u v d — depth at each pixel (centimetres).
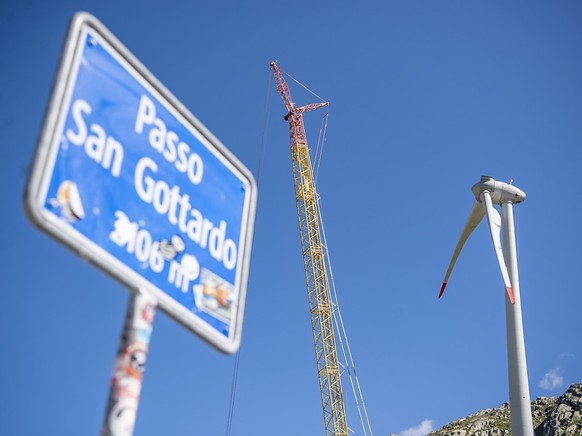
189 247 632
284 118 13025
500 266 6444
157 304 566
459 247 7488
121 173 566
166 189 623
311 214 12156
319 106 13050
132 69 608
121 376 509
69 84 525
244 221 736
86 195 519
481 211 7119
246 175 764
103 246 526
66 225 493
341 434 10775
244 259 717
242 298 689
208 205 681
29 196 467
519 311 6300
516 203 7025
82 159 521
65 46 534
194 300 616
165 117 646
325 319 11544
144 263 568
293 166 12625
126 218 559
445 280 7512
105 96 564
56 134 500
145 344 535
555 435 18912
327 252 11962
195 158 680
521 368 6072
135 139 594
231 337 654
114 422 486
